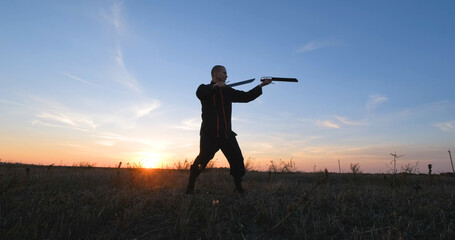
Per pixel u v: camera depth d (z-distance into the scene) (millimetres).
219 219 2885
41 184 4957
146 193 4133
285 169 10492
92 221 2600
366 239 2391
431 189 4844
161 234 2506
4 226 2523
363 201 3562
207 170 8516
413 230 2592
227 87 4109
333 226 2658
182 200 3447
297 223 2777
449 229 2521
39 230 2453
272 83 4301
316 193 4117
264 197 3830
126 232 2539
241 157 4230
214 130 3957
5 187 4086
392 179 5367
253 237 2486
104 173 7441
